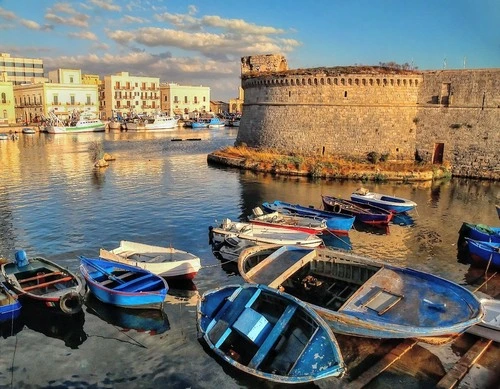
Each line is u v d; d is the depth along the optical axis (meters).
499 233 25.72
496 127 49.97
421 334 13.61
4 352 14.98
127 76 146.88
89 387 13.23
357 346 14.91
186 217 32.22
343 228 28.55
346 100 55.94
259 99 63.44
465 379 13.23
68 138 101.06
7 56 151.38
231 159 58.31
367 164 52.34
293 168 51.97
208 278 21.03
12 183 45.03
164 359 14.61
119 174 51.56
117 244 25.88
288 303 14.91
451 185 46.88
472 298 15.02
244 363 13.59
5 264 19.58
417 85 54.12
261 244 21.75
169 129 133.00
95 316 17.34
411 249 26.28
